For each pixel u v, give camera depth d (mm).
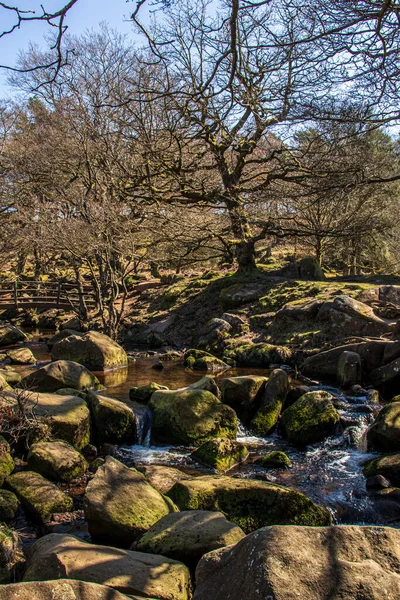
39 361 16219
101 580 4168
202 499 5910
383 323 13773
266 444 9078
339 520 6301
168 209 18172
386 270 26016
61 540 4773
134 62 19297
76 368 11578
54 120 19828
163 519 5309
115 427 9125
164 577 4312
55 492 6594
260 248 33156
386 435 8102
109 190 19016
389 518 6352
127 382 13125
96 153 18688
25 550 5523
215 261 29938
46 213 19656
